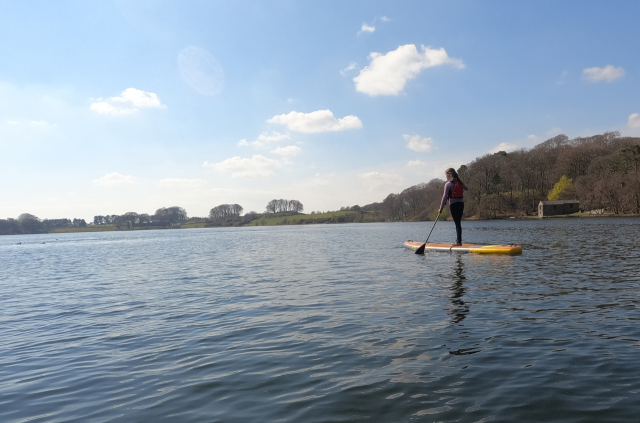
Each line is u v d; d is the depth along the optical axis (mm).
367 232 51031
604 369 4035
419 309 6879
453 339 5188
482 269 11273
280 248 26250
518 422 3080
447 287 8789
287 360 4734
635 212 87562
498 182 125688
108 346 5691
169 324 6801
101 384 4285
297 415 3348
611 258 12820
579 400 3410
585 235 25562
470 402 3449
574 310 6395
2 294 11344
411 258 15172
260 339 5656
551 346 4781
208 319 7023
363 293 8625
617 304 6684
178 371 4555
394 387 3814
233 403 3650
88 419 3469
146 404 3721
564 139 148625
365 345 5121
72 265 20531
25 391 4188
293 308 7543
